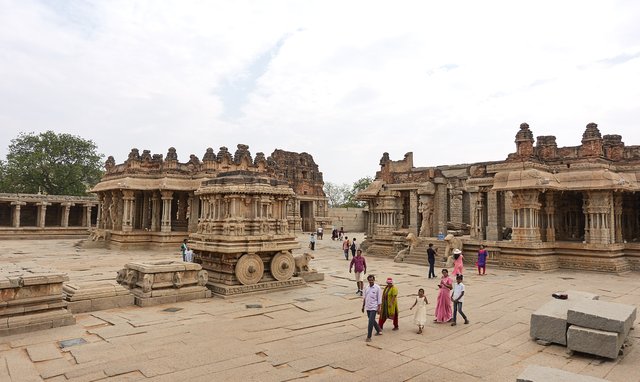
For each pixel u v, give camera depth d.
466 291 16.94
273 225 16.75
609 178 23.56
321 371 7.85
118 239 34.53
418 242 29.11
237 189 15.77
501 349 9.33
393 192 32.75
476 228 27.52
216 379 7.34
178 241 34.31
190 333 10.21
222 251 15.09
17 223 44.75
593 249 23.75
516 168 25.22
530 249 23.97
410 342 9.77
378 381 7.39
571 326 9.11
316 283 18.33
